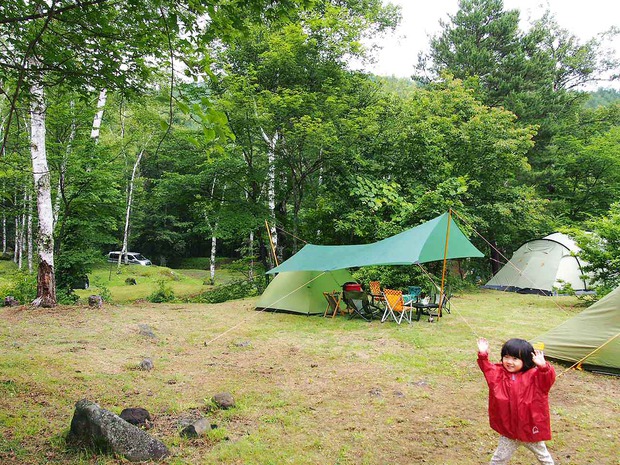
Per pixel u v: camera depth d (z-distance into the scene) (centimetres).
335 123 1377
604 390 515
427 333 827
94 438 344
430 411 449
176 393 496
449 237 908
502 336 801
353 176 1442
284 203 1689
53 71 441
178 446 362
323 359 651
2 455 333
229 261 3591
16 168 1070
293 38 1334
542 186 2122
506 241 1738
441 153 1580
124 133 2155
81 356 623
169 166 3003
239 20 388
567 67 2383
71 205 1191
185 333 827
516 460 347
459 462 344
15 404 434
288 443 376
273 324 925
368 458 350
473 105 1678
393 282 1237
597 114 2417
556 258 1428
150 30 404
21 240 2342
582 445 374
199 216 1736
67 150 1173
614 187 1902
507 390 284
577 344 602
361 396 494
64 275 1182
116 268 2655
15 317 889
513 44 2142
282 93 1332
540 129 2009
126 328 827
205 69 364
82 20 404
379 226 1360
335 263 934
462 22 2220
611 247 1055
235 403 466
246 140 1435
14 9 391
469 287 1587
